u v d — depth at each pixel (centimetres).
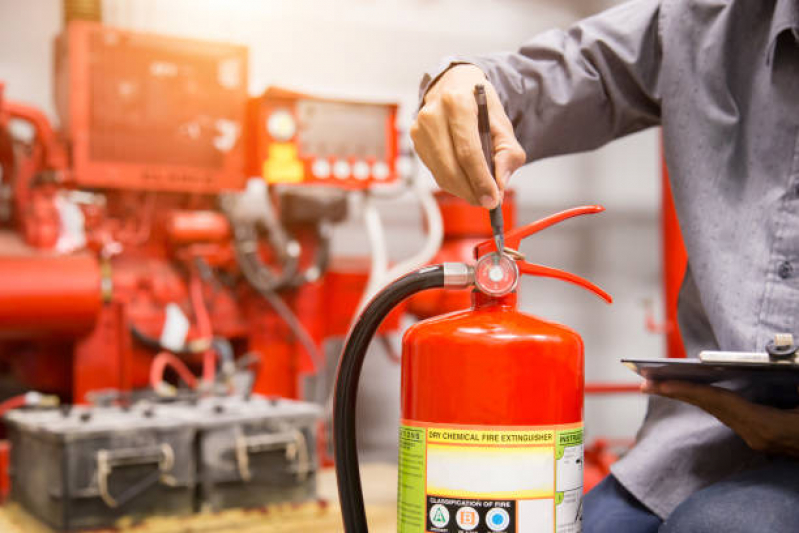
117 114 195
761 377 63
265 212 259
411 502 62
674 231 246
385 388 273
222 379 203
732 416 67
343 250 267
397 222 277
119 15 241
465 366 59
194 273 208
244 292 218
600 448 208
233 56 208
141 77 197
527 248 299
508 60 91
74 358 195
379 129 217
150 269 206
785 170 77
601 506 82
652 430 84
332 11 272
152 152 199
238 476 160
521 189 298
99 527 147
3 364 226
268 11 263
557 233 304
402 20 284
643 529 77
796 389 68
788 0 75
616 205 312
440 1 290
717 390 68
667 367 64
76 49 190
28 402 179
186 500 156
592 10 316
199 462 158
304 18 268
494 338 59
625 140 314
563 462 60
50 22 240
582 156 308
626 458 83
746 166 81
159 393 190
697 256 80
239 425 161
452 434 60
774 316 74
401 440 65
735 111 82
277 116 207
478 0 296
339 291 230
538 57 92
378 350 273
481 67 85
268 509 162
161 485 153
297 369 221
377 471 222
